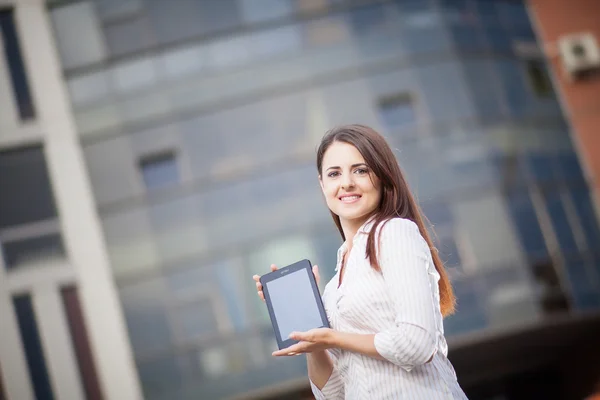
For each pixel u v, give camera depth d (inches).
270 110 617.9
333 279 112.3
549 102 674.8
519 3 698.2
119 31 637.9
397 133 613.0
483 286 591.8
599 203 663.8
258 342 589.3
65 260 612.1
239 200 606.2
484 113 629.6
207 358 590.6
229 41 630.5
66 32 642.2
